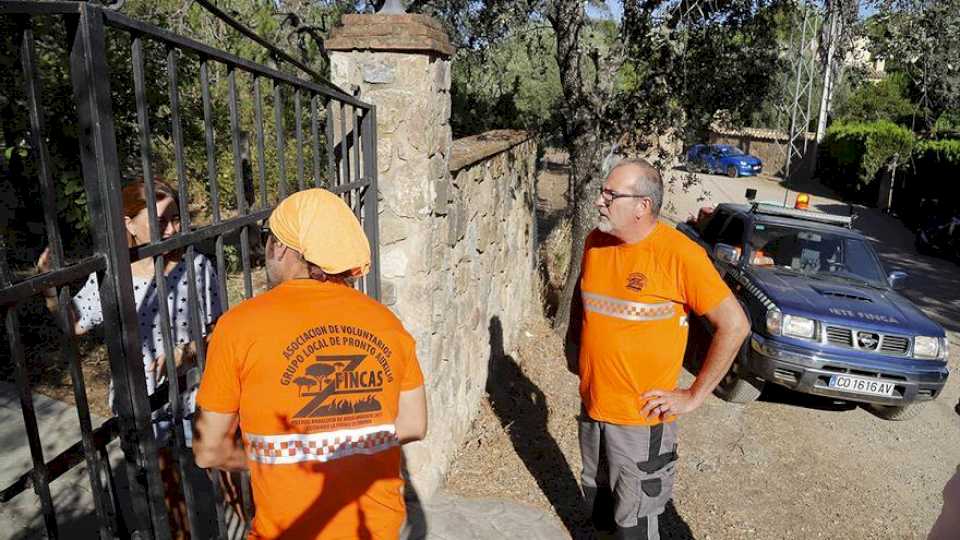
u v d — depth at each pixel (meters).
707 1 5.66
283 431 1.61
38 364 4.77
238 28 1.83
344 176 2.95
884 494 4.59
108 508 1.62
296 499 1.64
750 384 5.84
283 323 1.60
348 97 2.81
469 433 4.79
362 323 1.69
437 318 3.75
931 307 10.19
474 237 4.71
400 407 1.80
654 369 2.91
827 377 5.46
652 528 3.12
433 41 3.20
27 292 1.19
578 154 6.55
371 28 3.15
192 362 2.48
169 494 2.55
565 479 4.31
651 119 6.77
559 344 6.85
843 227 7.06
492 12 6.90
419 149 3.31
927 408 6.15
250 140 7.32
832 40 6.69
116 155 1.42
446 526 3.66
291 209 1.71
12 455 3.69
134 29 1.45
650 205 2.79
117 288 1.45
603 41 7.22
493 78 9.88
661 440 3.01
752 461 4.90
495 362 5.73
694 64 6.55
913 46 5.66
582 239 6.68
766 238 6.75
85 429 1.39
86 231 4.77
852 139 22.95
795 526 4.12
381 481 1.73
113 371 1.50
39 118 1.21
